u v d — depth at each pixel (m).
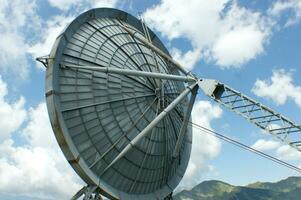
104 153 37.19
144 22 47.62
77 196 35.97
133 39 44.81
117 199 37.56
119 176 38.69
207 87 38.56
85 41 39.06
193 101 40.25
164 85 45.31
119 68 40.66
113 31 42.78
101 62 39.38
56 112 34.03
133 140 37.75
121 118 39.16
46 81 34.84
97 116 37.34
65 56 36.75
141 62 44.00
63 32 36.66
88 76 37.78
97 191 36.88
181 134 42.31
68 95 35.94
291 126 35.22
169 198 45.59
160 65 47.38
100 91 38.19
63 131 34.16
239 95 37.88
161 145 43.25
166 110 38.78
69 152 34.47
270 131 35.97
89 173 35.41
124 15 45.84
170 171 45.38
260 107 36.88
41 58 35.62
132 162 39.69
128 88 40.50
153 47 42.19
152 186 42.75
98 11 41.78
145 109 41.50
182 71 41.72
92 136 36.69
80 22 39.19
